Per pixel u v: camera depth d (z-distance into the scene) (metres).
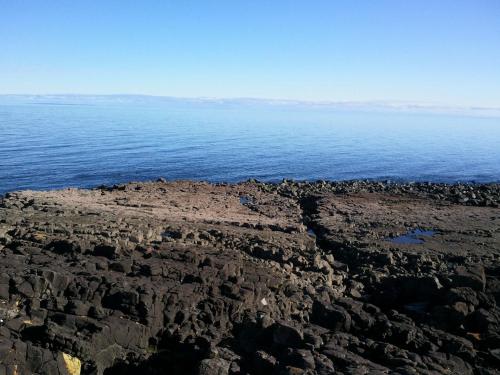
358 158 103.31
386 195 49.16
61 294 20.53
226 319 20.52
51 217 32.38
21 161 80.00
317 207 42.91
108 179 68.31
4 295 19.81
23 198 39.75
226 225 34.31
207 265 23.55
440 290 23.67
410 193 50.53
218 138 140.75
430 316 21.09
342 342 18.77
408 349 19.30
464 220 38.78
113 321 18.88
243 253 27.45
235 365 17.28
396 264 28.20
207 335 19.67
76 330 18.28
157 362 18.81
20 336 17.73
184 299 20.52
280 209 42.88
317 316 21.02
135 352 18.86
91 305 19.53
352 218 38.50
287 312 21.55
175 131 165.00
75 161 82.38
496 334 19.86
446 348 19.02
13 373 15.80
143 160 86.62
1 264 22.50
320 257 28.11
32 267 22.23
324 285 24.44
